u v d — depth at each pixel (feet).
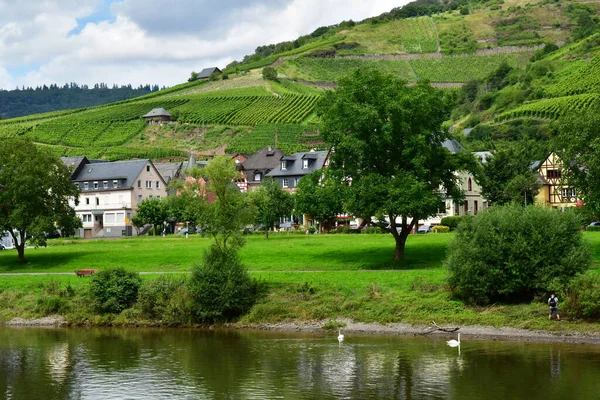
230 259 211.20
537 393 132.57
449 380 142.41
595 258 216.33
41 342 189.98
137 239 363.35
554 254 185.68
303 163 486.79
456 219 343.46
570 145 230.07
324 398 134.31
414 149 237.04
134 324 211.20
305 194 259.60
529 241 187.32
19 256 289.53
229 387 143.02
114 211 494.59
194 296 207.21
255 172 523.70
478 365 152.25
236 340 184.44
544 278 183.01
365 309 198.70
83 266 272.92
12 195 282.15
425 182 238.48
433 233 315.58
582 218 198.49
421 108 237.25
